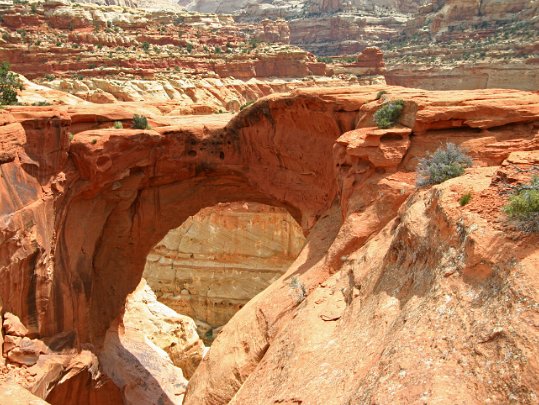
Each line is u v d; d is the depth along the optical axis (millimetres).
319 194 26734
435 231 11469
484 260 9211
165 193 30188
